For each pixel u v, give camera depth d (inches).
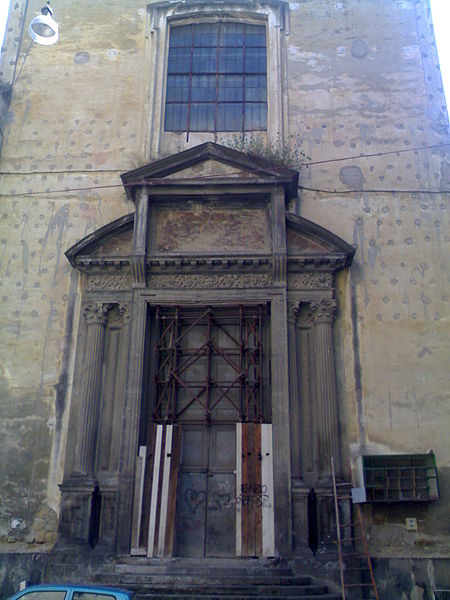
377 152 624.4
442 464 519.5
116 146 642.2
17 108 661.9
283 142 629.9
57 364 561.0
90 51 683.4
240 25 697.6
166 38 690.8
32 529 515.8
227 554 513.7
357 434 529.3
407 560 495.5
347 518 497.7
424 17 679.1
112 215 615.2
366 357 551.5
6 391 555.2
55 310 579.8
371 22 679.7
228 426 547.8
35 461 534.0
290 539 490.6
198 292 561.6
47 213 618.2
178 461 526.0
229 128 653.9
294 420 527.8
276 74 662.5
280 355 538.3
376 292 571.8
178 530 520.7
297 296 560.1
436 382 542.9
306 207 605.6
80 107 660.1
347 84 654.5
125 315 563.8
